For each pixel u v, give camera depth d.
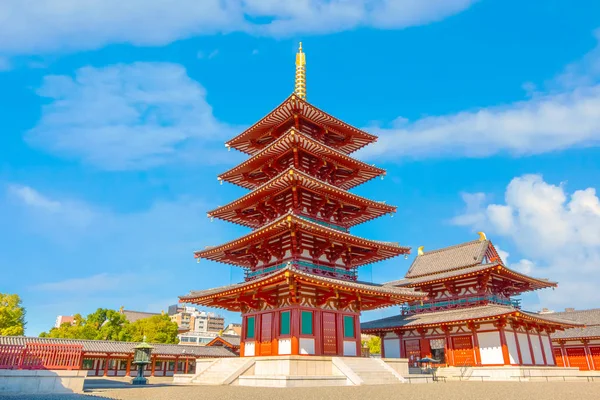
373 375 33.16
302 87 50.12
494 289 55.03
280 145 39.56
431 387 28.66
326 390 25.89
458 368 49.00
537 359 52.03
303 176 36.25
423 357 53.84
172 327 88.94
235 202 41.19
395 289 39.22
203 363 39.31
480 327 49.25
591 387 29.64
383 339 59.16
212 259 44.53
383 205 42.28
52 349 26.34
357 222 45.47
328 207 41.28
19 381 24.80
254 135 45.69
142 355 36.19
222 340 76.50
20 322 70.38
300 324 33.88
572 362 66.62
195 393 24.58
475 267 53.69
